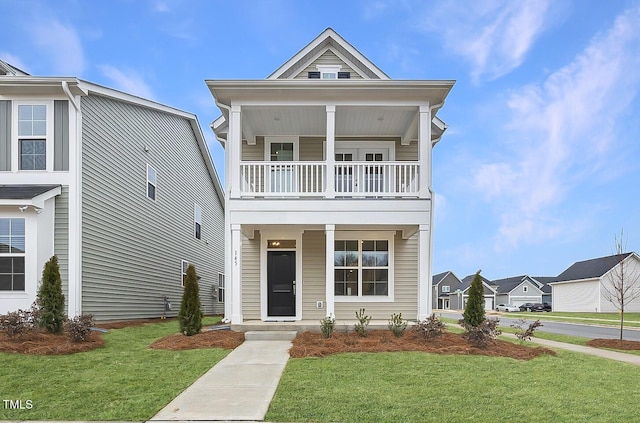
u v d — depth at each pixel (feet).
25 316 29.86
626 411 17.38
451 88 36.63
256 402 18.56
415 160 45.19
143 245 50.96
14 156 37.73
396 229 41.32
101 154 41.78
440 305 239.50
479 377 22.33
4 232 35.09
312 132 44.32
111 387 20.42
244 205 36.73
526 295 200.13
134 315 48.57
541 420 16.40
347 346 29.66
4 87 37.22
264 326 35.65
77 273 37.22
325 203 36.73
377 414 16.94
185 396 19.36
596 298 129.70
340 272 42.63
